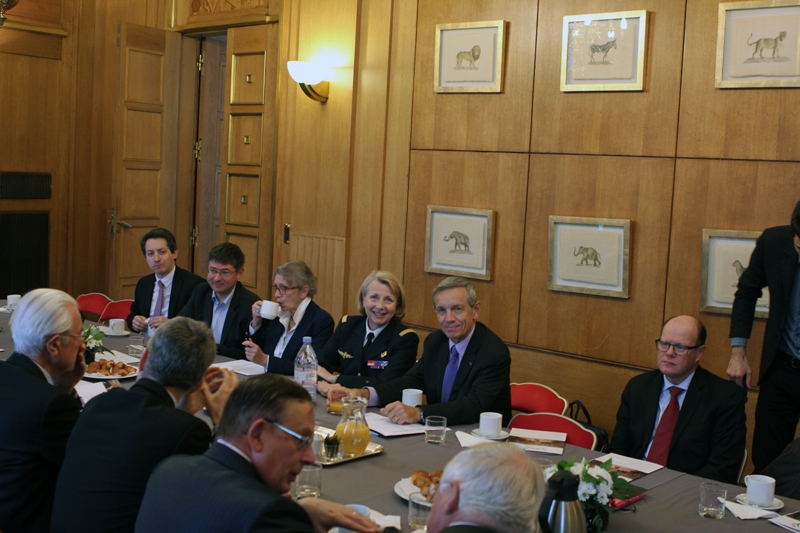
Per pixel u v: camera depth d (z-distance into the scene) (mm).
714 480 2674
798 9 3834
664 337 2857
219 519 1473
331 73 5688
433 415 2766
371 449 2523
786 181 3918
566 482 1859
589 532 1961
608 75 4430
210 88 7426
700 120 4160
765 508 2182
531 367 4805
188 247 7504
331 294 5746
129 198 7047
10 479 2146
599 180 4512
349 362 3654
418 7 5230
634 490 2100
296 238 5992
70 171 7168
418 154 5273
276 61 6352
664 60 4262
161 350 2043
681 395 2896
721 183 4109
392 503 2094
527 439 2740
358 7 5520
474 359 3170
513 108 4828
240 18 6586
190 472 1602
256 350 3551
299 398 1684
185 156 7391
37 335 2391
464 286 3207
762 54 3941
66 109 7094
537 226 4758
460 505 1390
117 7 7207
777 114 3930
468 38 4961
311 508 1759
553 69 4648
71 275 7254
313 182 5855
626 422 2994
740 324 3441
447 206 5109
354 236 5641
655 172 4320
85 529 1875
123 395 2010
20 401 2166
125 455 1885
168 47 7184
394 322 3646
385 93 5410
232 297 4246
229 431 1658
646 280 4371
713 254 4102
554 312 4707
